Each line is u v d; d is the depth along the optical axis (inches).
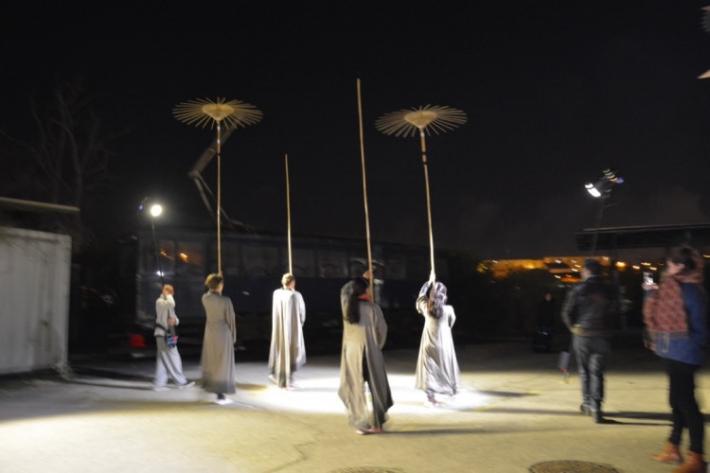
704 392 454.0
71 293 799.7
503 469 261.9
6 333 486.0
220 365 400.5
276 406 402.0
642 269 1246.9
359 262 951.6
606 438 312.8
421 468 265.0
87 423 339.6
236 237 807.7
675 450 267.4
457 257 1167.0
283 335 466.3
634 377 540.1
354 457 281.6
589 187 762.2
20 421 343.9
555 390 470.9
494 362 669.9
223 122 492.4
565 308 361.4
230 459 277.4
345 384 328.5
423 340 409.1
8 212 558.9
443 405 405.1
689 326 252.4
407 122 440.8
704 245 850.8
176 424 339.0
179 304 747.4
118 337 729.6
